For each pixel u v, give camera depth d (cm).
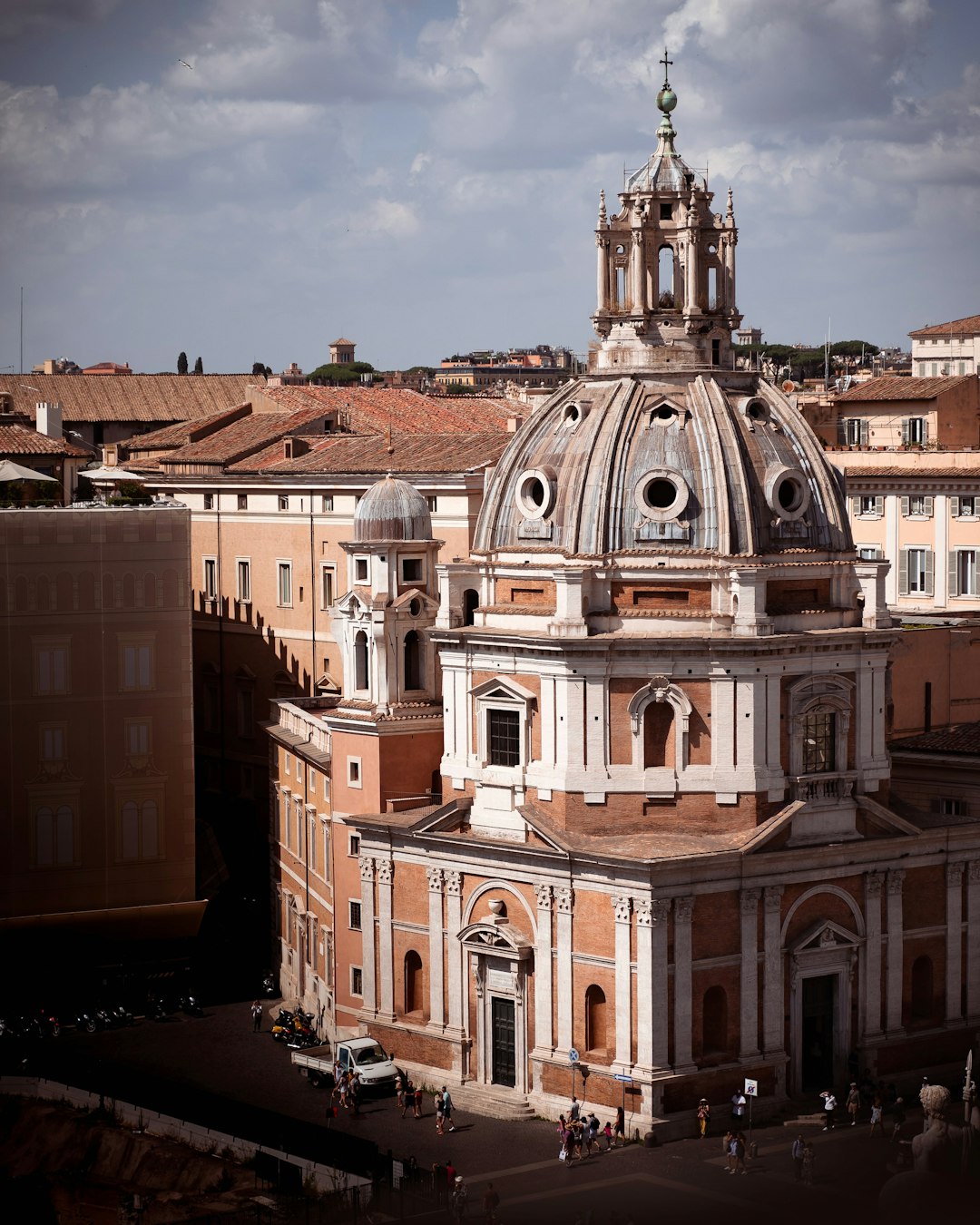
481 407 17112
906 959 10056
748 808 9638
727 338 10450
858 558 10125
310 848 11406
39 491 13225
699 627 9694
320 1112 9781
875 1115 9269
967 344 17188
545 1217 8344
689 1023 9319
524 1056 9725
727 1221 8219
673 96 10569
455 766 10188
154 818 11925
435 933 10075
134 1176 9431
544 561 9975
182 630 11888
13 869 11706
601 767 9656
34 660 11656
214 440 15650
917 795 11138
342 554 13438
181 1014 11619
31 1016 11562
